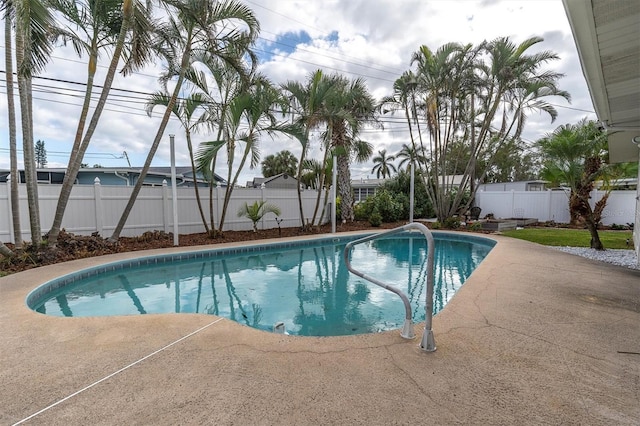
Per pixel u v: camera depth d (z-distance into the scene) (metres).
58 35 6.52
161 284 6.04
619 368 2.40
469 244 10.77
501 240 9.69
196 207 10.48
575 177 8.13
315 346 2.75
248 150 9.69
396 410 1.89
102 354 2.62
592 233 7.87
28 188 6.39
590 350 2.69
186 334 3.00
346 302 5.10
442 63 12.51
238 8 7.90
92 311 4.61
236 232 11.00
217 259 8.05
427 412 1.88
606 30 2.89
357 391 2.08
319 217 14.17
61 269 5.85
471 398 2.02
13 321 3.34
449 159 20.75
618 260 6.62
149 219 9.54
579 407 1.94
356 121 11.75
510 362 2.48
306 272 7.08
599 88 3.99
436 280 6.48
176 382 2.20
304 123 11.38
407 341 2.84
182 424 1.78
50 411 1.90
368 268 7.51
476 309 3.69
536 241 9.41
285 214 12.84
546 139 8.65
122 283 6.04
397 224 15.10
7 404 1.97
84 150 6.84
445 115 14.07
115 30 6.95
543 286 4.66
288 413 1.87
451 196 16.39
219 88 9.34
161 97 8.99
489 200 17.06
